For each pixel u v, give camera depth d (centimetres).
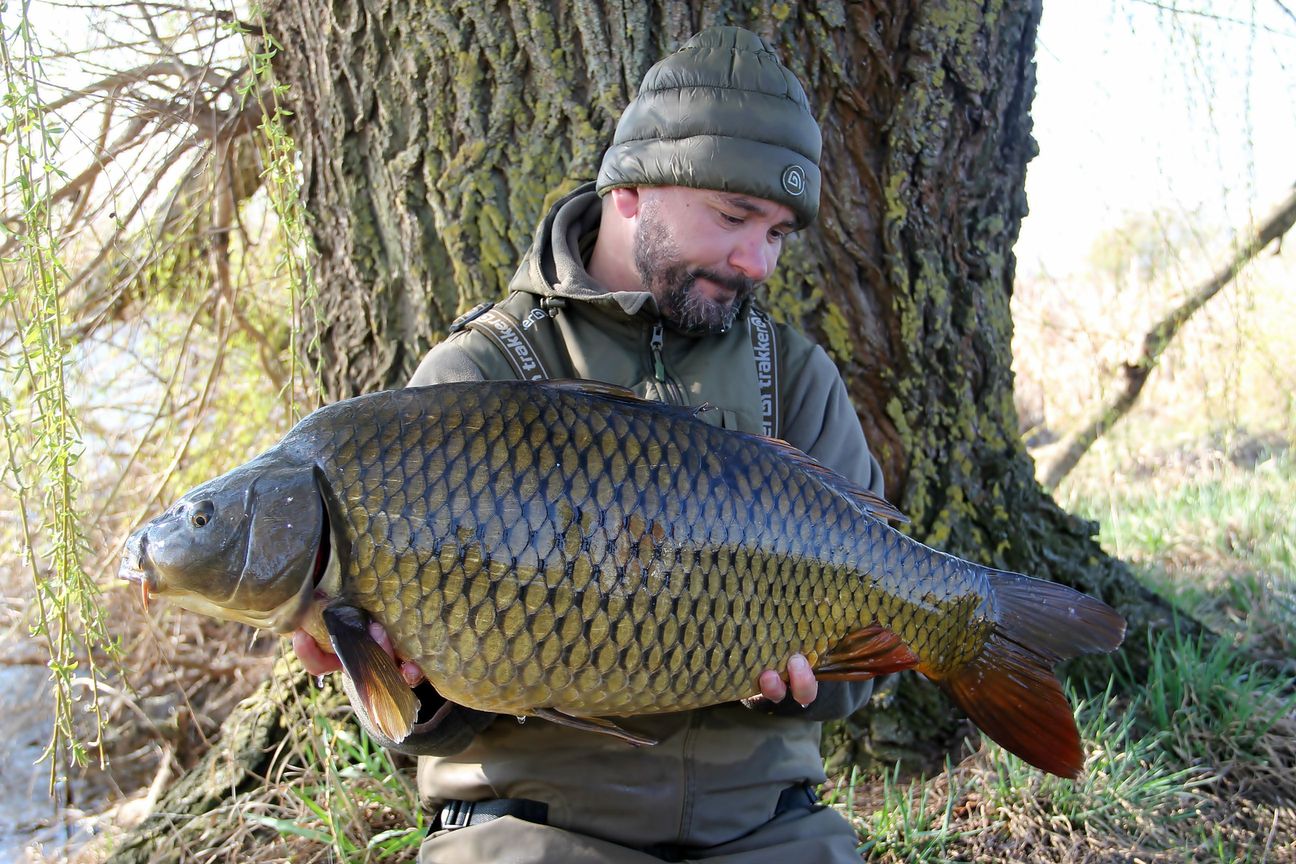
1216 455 689
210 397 499
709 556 177
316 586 166
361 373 319
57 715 251
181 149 362
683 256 204
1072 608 208
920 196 314
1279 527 514
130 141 364
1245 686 331
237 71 345
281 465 167
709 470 180
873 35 305
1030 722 207
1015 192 337
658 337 211
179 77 371
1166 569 475
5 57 247
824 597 189
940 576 201
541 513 169
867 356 317
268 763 312
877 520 196
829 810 214
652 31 297
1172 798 296
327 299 325
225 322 454
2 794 425
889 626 197
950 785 288
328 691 318
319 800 292
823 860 198
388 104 306
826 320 313
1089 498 634
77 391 443
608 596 171
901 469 322
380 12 303
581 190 230
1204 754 313
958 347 326
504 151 301
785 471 188
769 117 201
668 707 179
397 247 310
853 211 312
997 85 321
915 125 309
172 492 489
